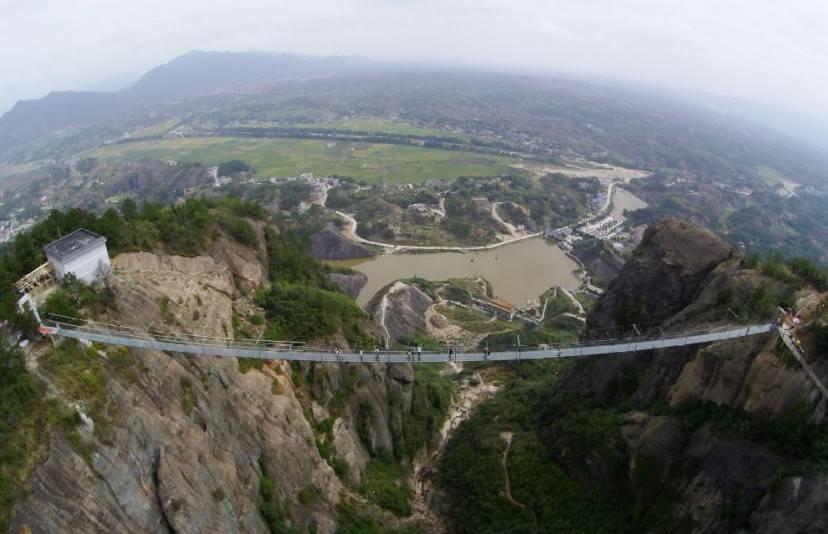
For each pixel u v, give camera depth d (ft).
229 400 202.39
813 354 185.06
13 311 153.79
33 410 135.33
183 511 157.89
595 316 326.24
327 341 265.13
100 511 135.85
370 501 246.06
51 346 154.92
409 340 474.49
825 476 156.87
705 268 272.10
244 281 276.41
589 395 295.07
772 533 160.56
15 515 117.39
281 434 215.10
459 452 309.63
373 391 291.38
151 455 158.30
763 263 251.60
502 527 239.50
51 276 181.98
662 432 218.59
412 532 240.32
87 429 141.69
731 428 195.42
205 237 265.13
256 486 196.75
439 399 369.91
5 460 122.52
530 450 277.44
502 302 608.19
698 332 234.38
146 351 176.65
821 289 224.53
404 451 302.45
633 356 276.62
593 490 238.07
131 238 223.51
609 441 239.09
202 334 213.66
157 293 206.08
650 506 211.61
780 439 179.22
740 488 180.55
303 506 212.64
